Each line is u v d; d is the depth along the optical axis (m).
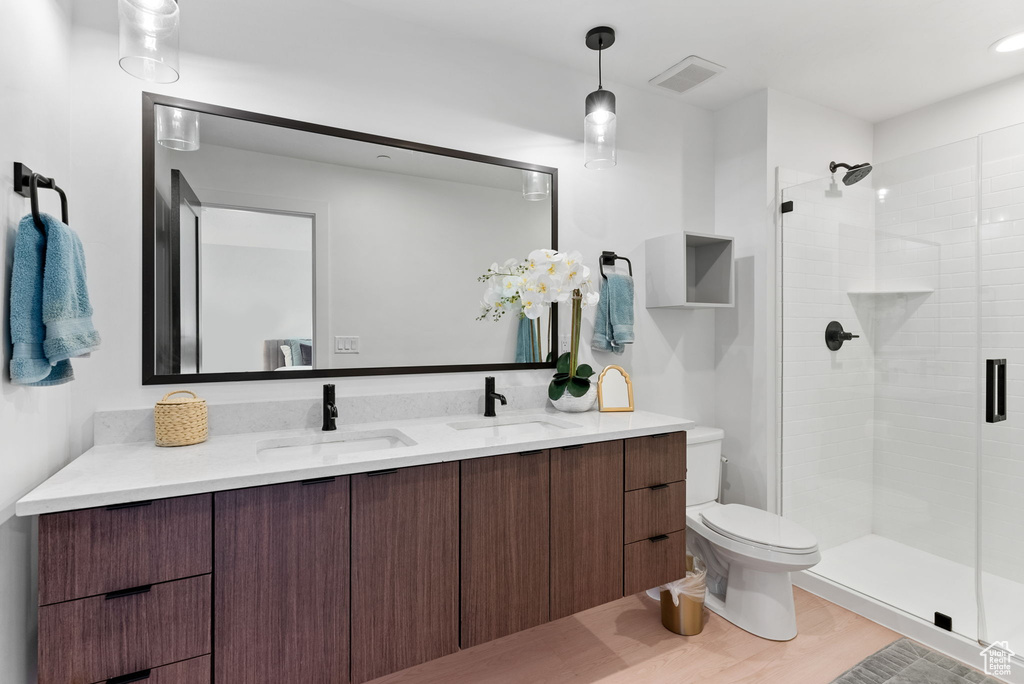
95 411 1.53
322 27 1.87
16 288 1.09
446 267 2.08
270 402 1.75
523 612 1.59
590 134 1.98
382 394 1.95
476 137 2.16
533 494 1.61
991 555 1.99
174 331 1.63
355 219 1.91
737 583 2.15
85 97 1.52
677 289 2.41
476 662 1.88
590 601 1.73
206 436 1.59
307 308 1.83
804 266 2.57
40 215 1.15
